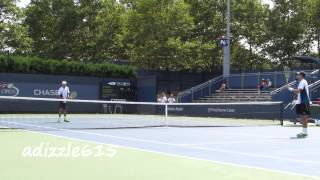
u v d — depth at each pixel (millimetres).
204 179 7434
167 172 8055
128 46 43156
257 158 9914
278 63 42031
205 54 40969
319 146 12336
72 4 45531
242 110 30656
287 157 10125
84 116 30531
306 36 41531
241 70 40312
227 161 9406
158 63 39938
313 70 33625
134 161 9289
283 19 41406
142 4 40156
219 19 41812
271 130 18391
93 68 37625
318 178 7566
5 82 34531
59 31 45719
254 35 42281
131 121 24250
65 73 36594
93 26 45688
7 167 8367
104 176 7609
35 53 46281
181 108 35031
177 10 39781
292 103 27375
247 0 41750
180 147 11820
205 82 38281
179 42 39000
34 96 35438
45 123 21203
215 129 18734
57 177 7461
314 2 40438
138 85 39125
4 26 39812
